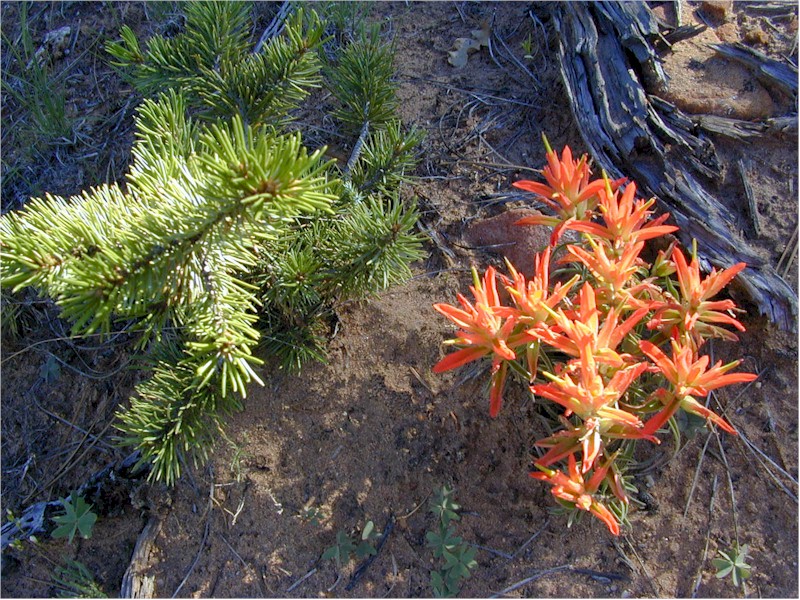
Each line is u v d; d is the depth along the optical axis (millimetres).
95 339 351
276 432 313
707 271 311
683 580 281
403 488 302
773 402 300
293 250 281
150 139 269
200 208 206
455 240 342
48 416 341
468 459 303
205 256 227
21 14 409
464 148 366
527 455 301
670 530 289
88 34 423
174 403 265
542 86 378
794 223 320
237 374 232
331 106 385
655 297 273
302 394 315
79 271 198
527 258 327
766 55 352
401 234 267
